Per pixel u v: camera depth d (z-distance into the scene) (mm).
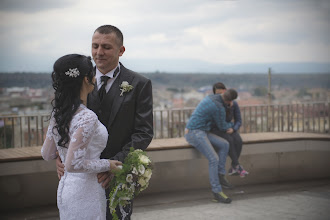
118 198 1848
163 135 4820
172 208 3768
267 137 4562
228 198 3906
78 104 1695
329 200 3980
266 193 4277
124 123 2090
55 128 1759
